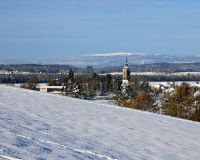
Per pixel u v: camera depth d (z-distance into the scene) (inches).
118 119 516.1
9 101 521.7
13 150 222.2
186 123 631.2
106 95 3545.8
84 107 601.9
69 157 237.8
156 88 3750.0
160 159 303.4
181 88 1952.5
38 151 234.4
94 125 420.8
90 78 3944.4
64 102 635.5
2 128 286.5
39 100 601.9
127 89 3132.4
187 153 351.6
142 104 2097.7
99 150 284.4
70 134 331.3
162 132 462.6
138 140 374.3
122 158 273.6
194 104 1902.1
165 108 1983.3
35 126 333.1
